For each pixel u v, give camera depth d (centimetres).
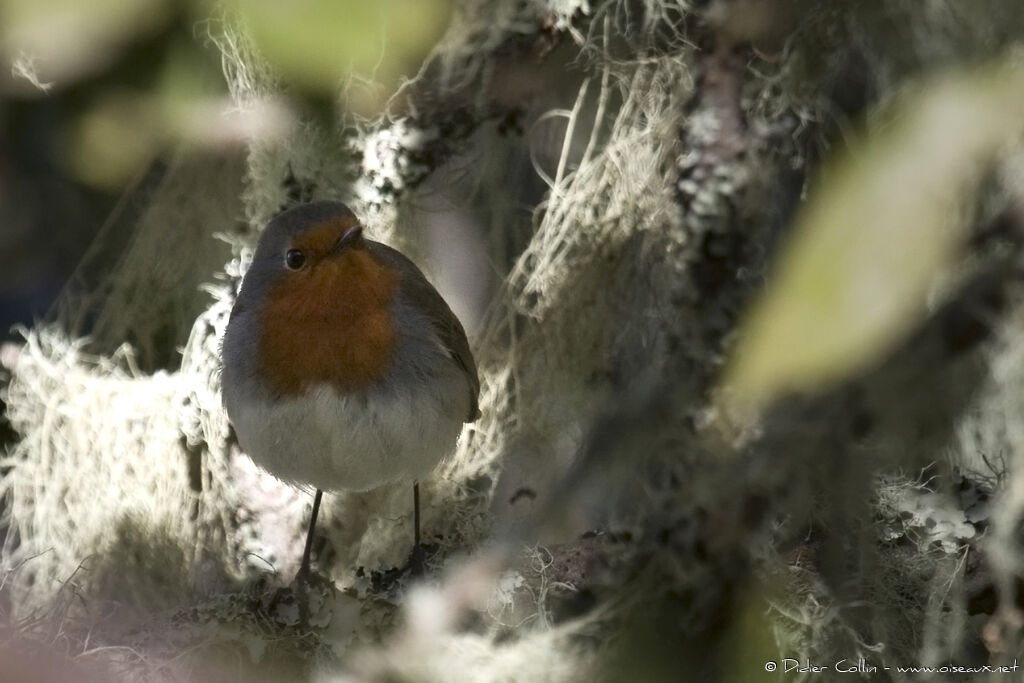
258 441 705
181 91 751
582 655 636
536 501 742
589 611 653
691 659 604
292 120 776
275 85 759
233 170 834
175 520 828
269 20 457
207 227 847
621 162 706
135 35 718
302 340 680
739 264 650
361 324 680
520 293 755
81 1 537
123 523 830
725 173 649
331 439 689
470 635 667
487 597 677
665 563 614
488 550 720
